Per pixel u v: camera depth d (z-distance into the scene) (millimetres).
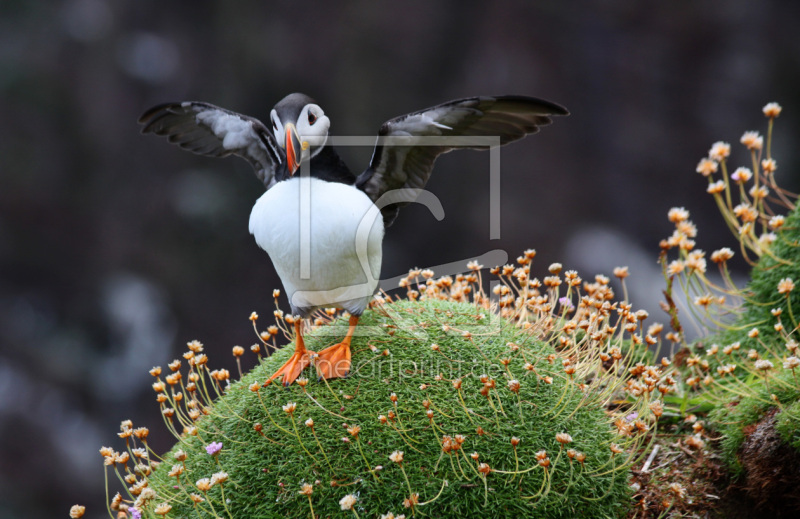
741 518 2998
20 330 12086
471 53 14125
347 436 2803
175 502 2883
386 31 13688
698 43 14094
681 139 14375
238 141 3539
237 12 13211
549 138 14148
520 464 2725
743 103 14156
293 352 3367
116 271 12734
